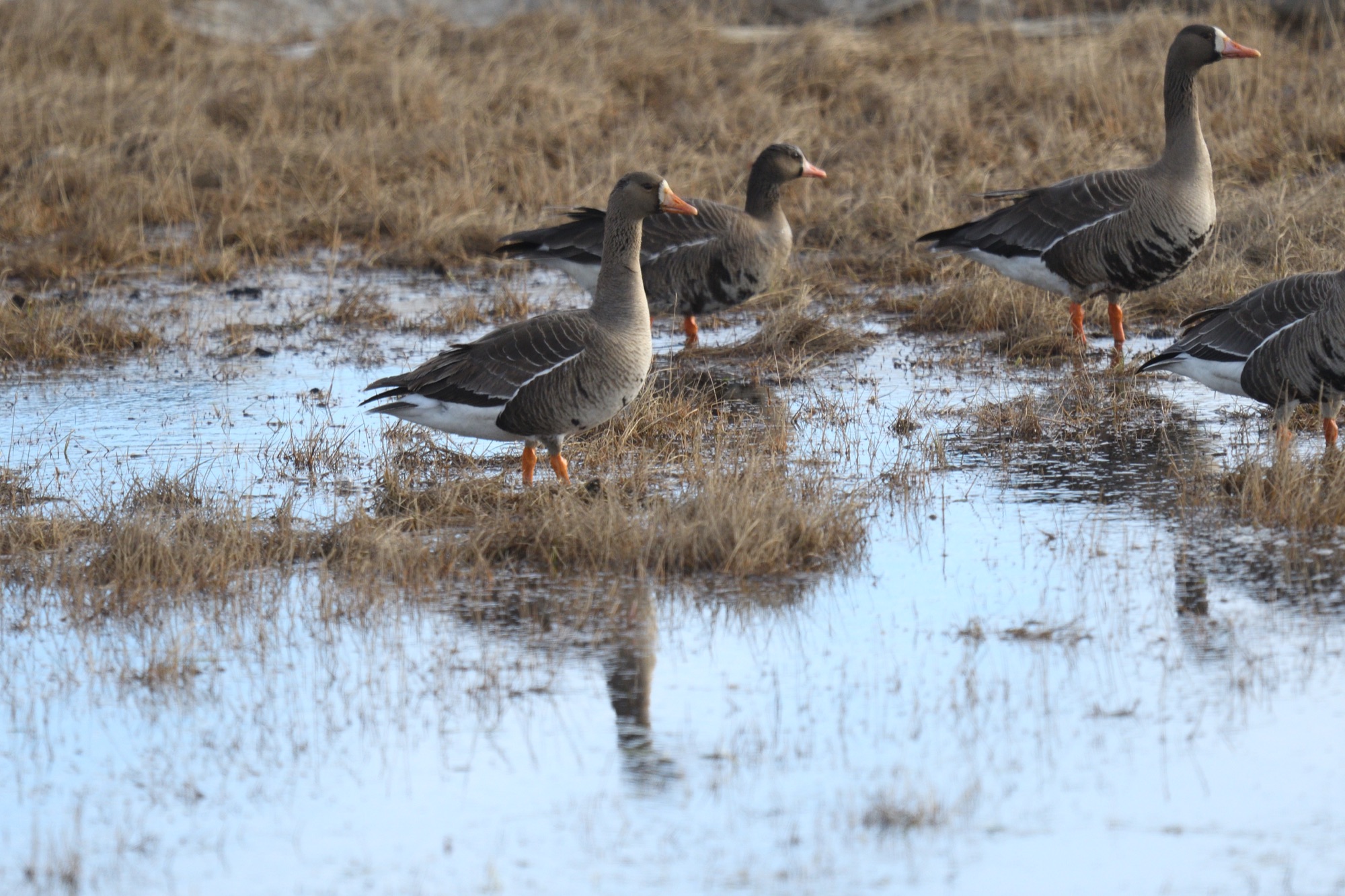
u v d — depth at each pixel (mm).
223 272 21953
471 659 10125
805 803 8164
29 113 27812
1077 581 11023
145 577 11430
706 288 17922
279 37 35062
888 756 8625
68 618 10969
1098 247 16703
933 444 14406
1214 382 13852
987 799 8117
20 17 33688
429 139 26047
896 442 14617
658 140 26234
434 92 28578
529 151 25969
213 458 14695
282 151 25953
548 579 11484
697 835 7902
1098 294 17703
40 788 8617
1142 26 29484
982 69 28047
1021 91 26516
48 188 24859
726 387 16797
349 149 25906
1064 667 9633
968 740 8758
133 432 15617
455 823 8117
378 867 7723
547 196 23719
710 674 9789
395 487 13391
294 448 14625
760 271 17953
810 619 10602
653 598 11039
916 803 8078
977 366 17266
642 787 8406
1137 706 9062
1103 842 7688
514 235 18531
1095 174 16969
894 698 9312
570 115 27188
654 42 31094
